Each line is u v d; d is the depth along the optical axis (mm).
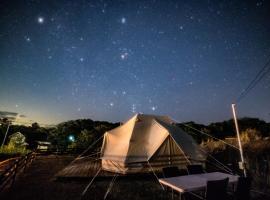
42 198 4699
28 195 4906
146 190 5355
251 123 18797
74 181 6270
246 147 8117
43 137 27219
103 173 6926
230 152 8344
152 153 6543
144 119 7746
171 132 7027
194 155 6703
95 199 4664
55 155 13477
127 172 6527
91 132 17078
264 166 5617
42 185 5805
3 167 8031
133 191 5273
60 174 6785
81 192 5168
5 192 5121
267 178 5426
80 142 16125
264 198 4789
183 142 6965
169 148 6840
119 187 5637
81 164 9195
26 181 6246
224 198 3318
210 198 3191
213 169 7633
